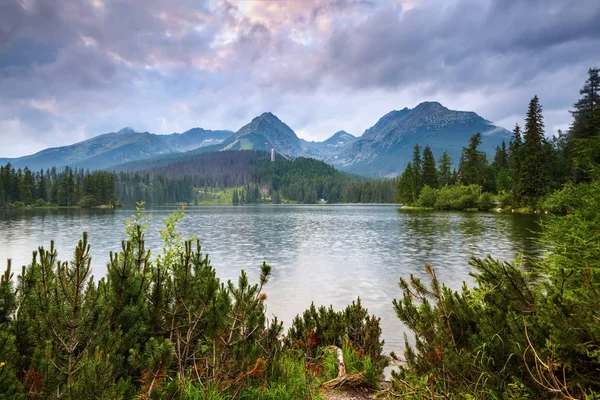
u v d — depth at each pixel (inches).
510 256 980.6
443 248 1175.6
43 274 167.3
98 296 164.7
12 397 118.0
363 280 741.9
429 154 4453.7
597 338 119.6
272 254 1098.7
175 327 187.8
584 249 260.2
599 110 1998.0
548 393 132.6
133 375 165.6
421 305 185.8
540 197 2600.9
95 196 5974.4
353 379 226.7
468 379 156.6
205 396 160.9
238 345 187.9
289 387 199.8
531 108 2709.2
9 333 148.9
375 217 3083.2
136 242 218.5
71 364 135.6
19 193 5516.7
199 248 251.3
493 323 159.8
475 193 3599.9
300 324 323.6
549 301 143.5
